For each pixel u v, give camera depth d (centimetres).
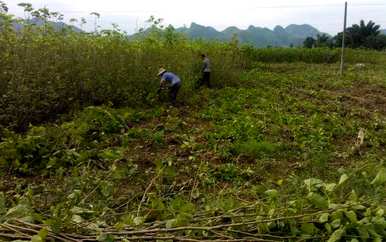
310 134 866
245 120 966
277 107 1163
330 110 1170
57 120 888
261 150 747
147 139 800
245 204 353
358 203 300
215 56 1576
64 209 342
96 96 1021
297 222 299
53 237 284
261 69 2352
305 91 1506
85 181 447
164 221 312
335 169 636
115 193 490
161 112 1046
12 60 864
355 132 917
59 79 919
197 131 887
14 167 606
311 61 2975
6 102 827
